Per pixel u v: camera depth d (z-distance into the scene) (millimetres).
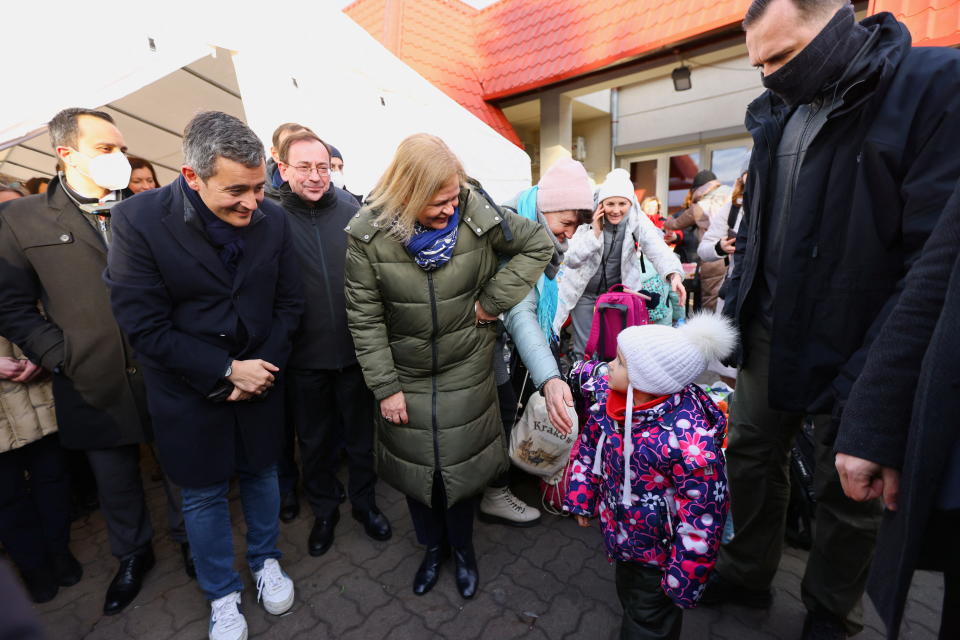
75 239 1775
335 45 3180
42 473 1995
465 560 1949
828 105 1268
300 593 1970
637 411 1349
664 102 7938
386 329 1652
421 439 1683
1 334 1765
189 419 1591
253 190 1430
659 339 1266
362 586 2002
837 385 1208
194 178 1421
